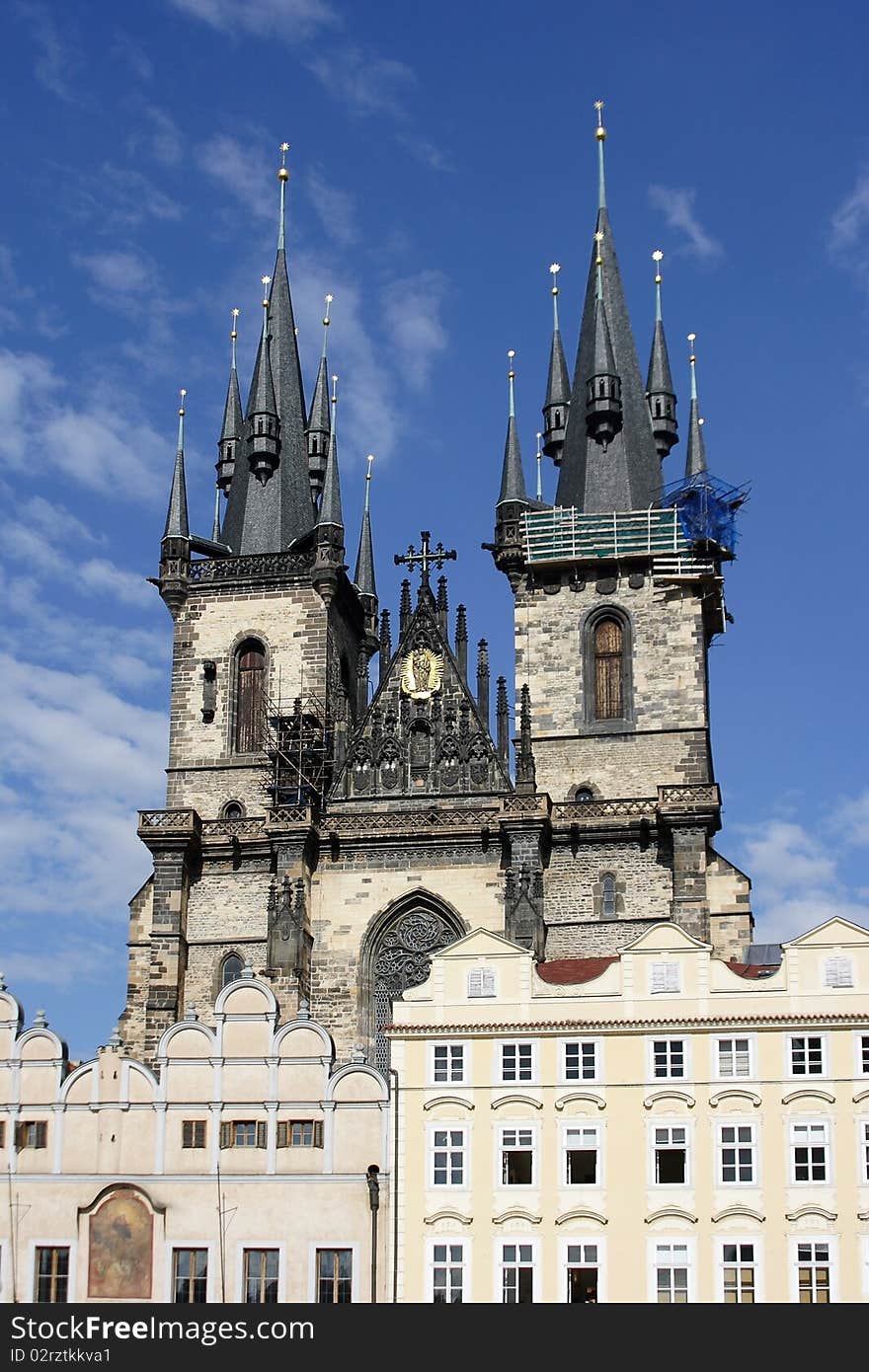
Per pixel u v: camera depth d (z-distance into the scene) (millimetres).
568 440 141000
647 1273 84562
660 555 131625
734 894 120938
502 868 123875
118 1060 91500
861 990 87000
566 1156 86938
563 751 129625
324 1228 87562
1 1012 92938
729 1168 85500
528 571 133625
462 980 90375
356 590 148375
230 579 137500
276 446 145500
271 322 151125
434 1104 88562
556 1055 88438
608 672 131250
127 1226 88500
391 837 125188
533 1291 85188
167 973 124812
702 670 129875
